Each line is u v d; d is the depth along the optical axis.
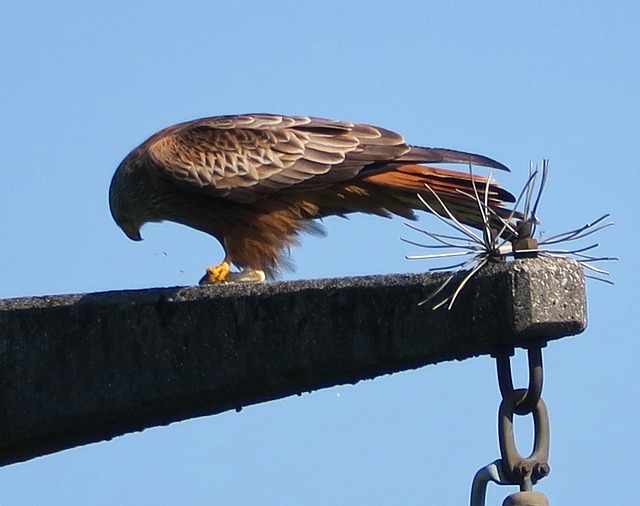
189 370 9.93
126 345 10.17
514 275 8.29
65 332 10.41
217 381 9.80
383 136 14.43
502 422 8.27
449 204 13.95
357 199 14.71
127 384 10.15
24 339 10.52
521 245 8.50
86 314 10.37
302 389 9.85
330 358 9.26
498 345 8.53
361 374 9.47
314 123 14.89
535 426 8.23
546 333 8.31
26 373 10.49
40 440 10.84
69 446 10.87
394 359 8.98
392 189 14.34
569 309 8.33
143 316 10.12
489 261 8.49
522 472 8.04
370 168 14.30
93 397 10.28
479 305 8.45
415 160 14.04
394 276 8.99
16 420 10.51
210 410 10.29
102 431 10.73
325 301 9.32
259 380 9.65
